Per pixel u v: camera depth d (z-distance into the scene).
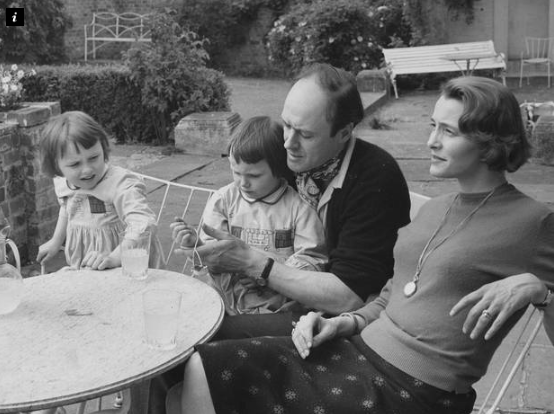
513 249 2.18
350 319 2.43
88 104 9.95
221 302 2.46
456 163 2.26
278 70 16.95
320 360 2.31
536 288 2.04
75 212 3.14
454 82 2.27
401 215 2.66
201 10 17.00
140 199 3.08
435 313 2.23
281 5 16.83
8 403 1.87
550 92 13.35
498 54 13.80
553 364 3.66
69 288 2.57
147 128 9.80
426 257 2.29
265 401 2.21
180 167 8.25
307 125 2.56
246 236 2.80
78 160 2.99
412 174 7.95
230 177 7.81
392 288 2.42
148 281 2.63
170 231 5.82
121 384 1.98
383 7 14.81
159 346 2.14
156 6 18.16
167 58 9.59
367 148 2.71
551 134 8.23
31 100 10.04
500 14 14.95
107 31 18.78
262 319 2.65
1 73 5.87
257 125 2.71
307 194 2.77
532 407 3.26
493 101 2.18
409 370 2.22
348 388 2.21
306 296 2.59
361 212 2.62
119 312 2.38
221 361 2.21
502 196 2.26
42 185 5.27
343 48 14.02
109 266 2.79
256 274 2.62
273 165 2.70
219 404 2.20
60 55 16.78
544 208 2.22
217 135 8.94
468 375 2.22
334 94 2.56
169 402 2.39
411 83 14.39
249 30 17.14
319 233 2.75
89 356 2.10
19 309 2.41
